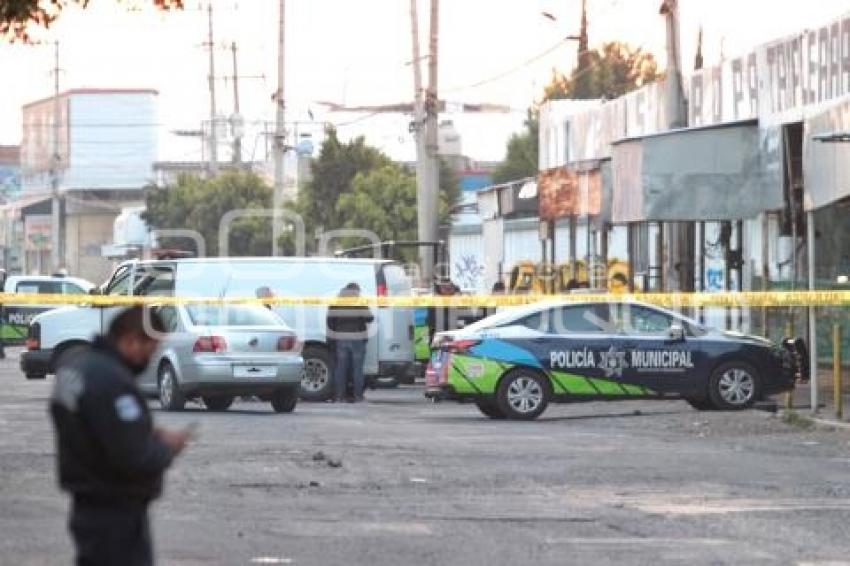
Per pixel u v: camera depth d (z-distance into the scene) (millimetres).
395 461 36500
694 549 24641
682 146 57031
